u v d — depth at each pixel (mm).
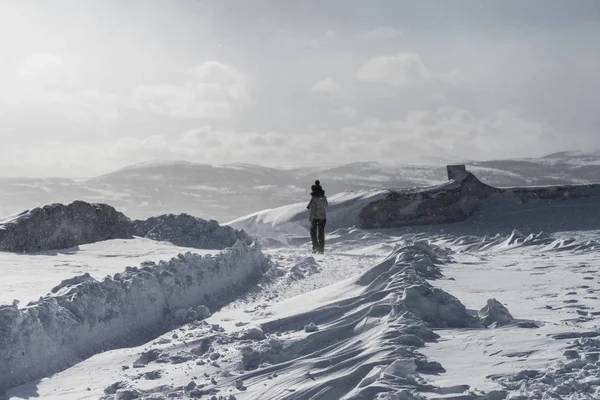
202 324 9773
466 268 13406
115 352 8312
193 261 12352
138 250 19328
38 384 7117
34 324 7594
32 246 18422
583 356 6113
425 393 5391
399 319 7543
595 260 15047
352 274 15078
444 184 27266
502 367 6023
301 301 10797
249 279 14430
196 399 6082
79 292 8875
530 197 27578
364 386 5762
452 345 6840
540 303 9148
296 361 6895
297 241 26234
